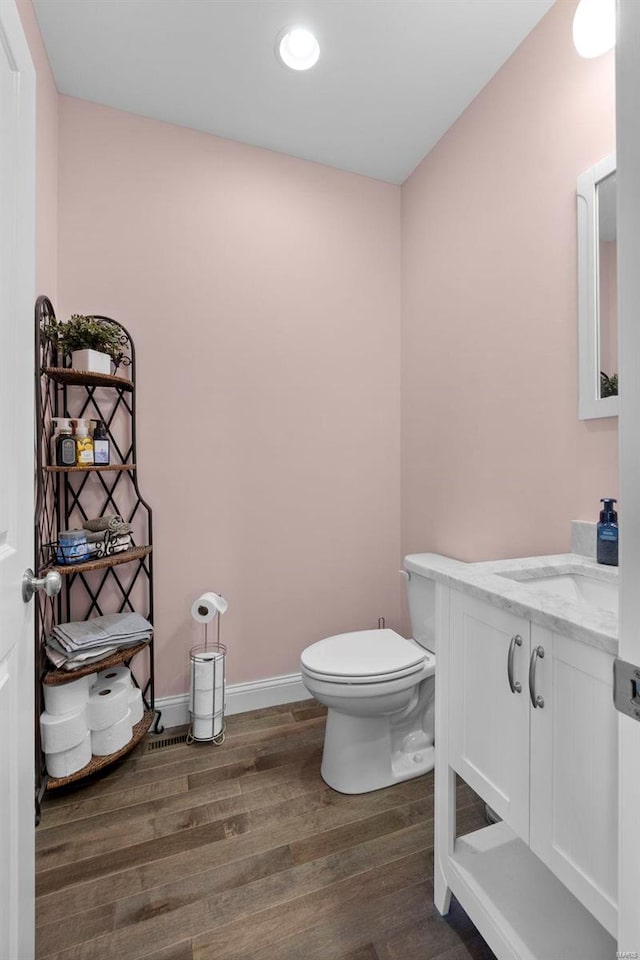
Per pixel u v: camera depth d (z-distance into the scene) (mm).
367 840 1334
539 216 1517
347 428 2283
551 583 1224
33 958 902
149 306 1927
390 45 1592
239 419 2080
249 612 2104
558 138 1443
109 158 1871
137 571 1917
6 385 839
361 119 1939
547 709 811
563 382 1435
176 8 1466
